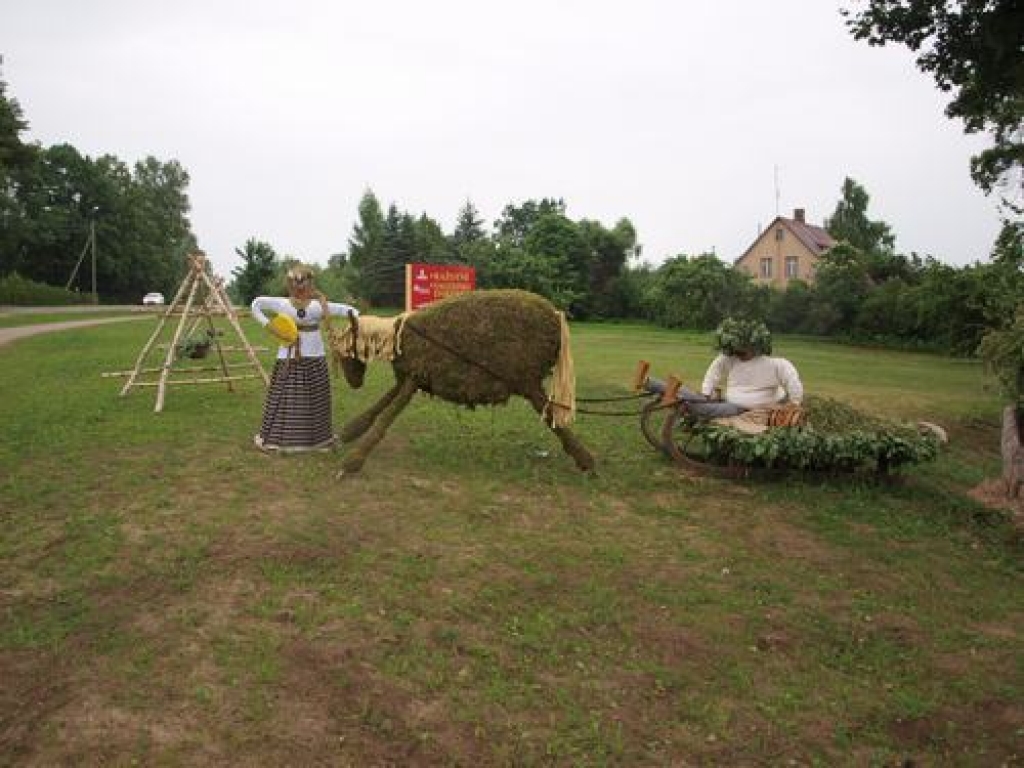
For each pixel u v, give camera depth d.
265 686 4.40
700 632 5.38
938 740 4.46
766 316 42.78
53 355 18.75
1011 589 6.46
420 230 52.22
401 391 8.37
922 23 13.91
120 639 4.77
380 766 3.91
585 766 4.02
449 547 6.36
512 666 4.81
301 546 6.06
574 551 6.50
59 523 6.43
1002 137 19.94
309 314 8.52
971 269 28.80
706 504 7.91
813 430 8.60
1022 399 8.93
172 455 8.42
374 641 4.91
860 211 63.66
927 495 8.70
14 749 3.86
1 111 43.72
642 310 52.47
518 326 8.22
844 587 6.22
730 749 4.25
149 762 3.80
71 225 76.50
